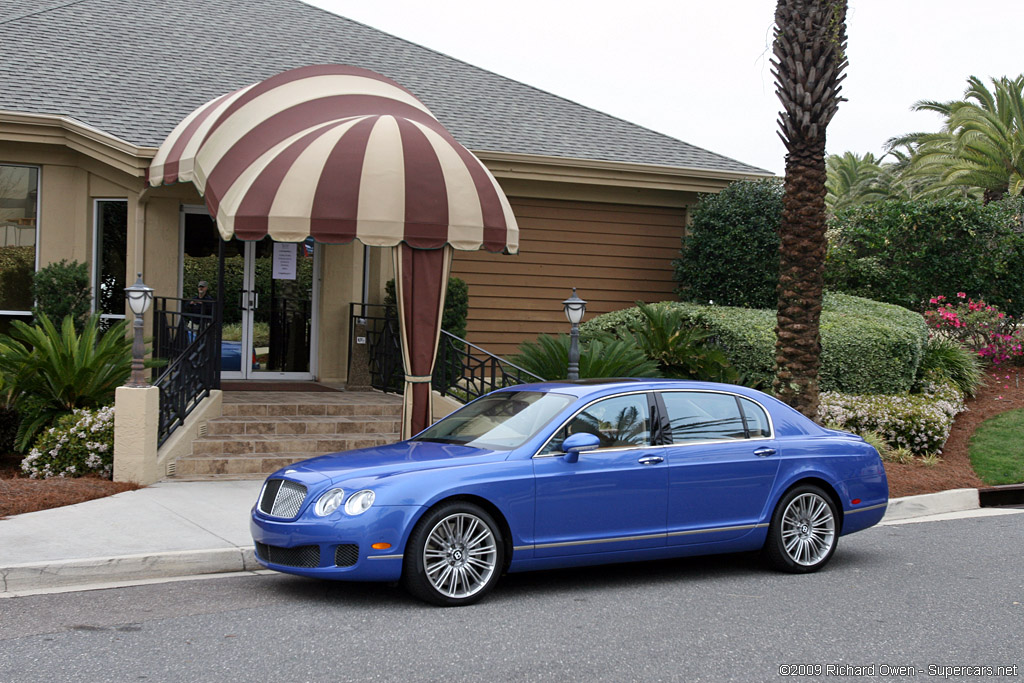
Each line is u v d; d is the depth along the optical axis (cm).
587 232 1652
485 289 1598
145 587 698
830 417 1287
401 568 643
